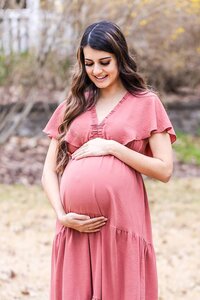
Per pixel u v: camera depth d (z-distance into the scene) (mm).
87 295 3445
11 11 10508
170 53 12672
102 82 3406
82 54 3471
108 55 3357
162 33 11914
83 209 3395
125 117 3424
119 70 3441
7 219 7711
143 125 3434
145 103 3451
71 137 3498
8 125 10930
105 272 3385
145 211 3523
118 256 3373
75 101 3512
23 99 10641
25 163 10125
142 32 11719
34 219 7777
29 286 5523
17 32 10773
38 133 11523
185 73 13867
